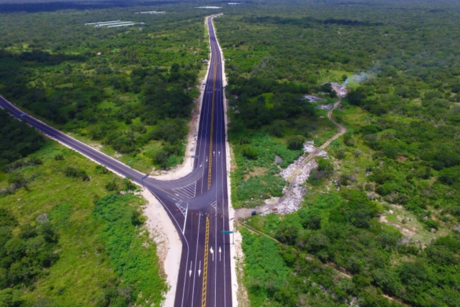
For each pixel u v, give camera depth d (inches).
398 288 1984.5
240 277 2217.0
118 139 3873.0
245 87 5551.2
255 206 2847.0
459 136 3742.6
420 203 2721.5
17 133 3946.9
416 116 4419.3
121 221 2682.1
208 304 2043.6
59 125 4404.5
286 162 3449.8
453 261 2135.8
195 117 4697.3
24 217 2719.0
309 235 2407.7
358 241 2358.5
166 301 2057.1
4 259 2218.3
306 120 4466.0
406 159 3398.1
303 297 1983.3
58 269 2250.2
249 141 3909.9
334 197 2886.3
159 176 3312.0
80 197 2967.5
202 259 2352.4
